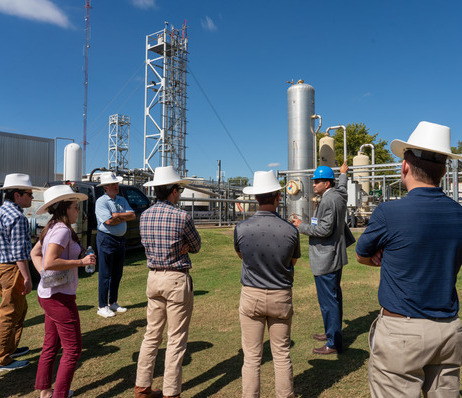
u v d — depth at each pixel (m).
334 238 3.68
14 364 3.57
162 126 38.94
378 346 1.83
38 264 2.96
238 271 7.77
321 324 4.62
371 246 1.91
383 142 33.34
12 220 3.38
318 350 3.78
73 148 13.79
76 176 13.80
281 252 2.54
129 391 3.15
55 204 2.92
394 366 1.76
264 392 3.06
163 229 2.90
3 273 3.49
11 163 14.21
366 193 17.44
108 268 5.13
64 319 2.73
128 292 6.34
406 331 1.74
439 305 1.73
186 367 3.56
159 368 3.57
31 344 4.19
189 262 3.00
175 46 39.78
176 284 2.88
